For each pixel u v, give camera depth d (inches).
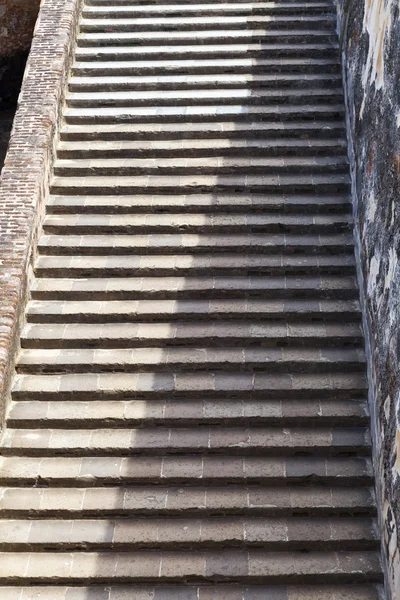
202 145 461.1
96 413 370.6
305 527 342.0
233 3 529.3
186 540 337.7
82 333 395.2
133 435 366.6
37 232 422.0
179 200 440.5
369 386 371.2
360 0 433.4
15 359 385.1
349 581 332.2
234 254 423.5
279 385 377.1
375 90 380.8
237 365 384.8
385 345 335.9
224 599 327.0
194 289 406.9
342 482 353.4
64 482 354.6
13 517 348.8
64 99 479.8
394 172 331.6
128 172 454.3
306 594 328.5
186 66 497.0
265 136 467.5
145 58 506.6
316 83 487.8
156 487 354.3
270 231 430.9
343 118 473.4
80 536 339.9
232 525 343.3
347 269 414.9
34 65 472.4
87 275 418.0
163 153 460.8
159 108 479.8
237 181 445.4
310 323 399.5
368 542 337.1
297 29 518.6
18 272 389.4
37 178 423.2
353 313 398.9
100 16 528.4
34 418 369.1
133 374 385.1
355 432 366.3
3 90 631.8
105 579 331.6
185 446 360.2
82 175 455.2
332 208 437.1
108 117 474.3
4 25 585.0
